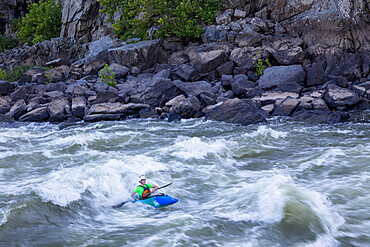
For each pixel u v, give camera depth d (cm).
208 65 3950
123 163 1440
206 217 969
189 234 856
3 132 2383
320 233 859
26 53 5231
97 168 1324
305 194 1065
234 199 1104
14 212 937
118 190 1218
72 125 2875
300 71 3506
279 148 1852
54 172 1448
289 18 4419
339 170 1404
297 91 3350
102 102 3444
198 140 1848
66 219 974
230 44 4238
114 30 5075
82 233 884
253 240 828
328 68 3838
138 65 4288
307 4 4259
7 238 834
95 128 2658
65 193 1091
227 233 866
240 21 4459
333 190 1173
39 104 3478
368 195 1107
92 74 4459
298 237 838
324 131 2241
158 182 1319
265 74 3641
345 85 3462
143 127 2641
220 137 2142
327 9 4097
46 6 6047
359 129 2259
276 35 4259
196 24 4734
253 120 2672
